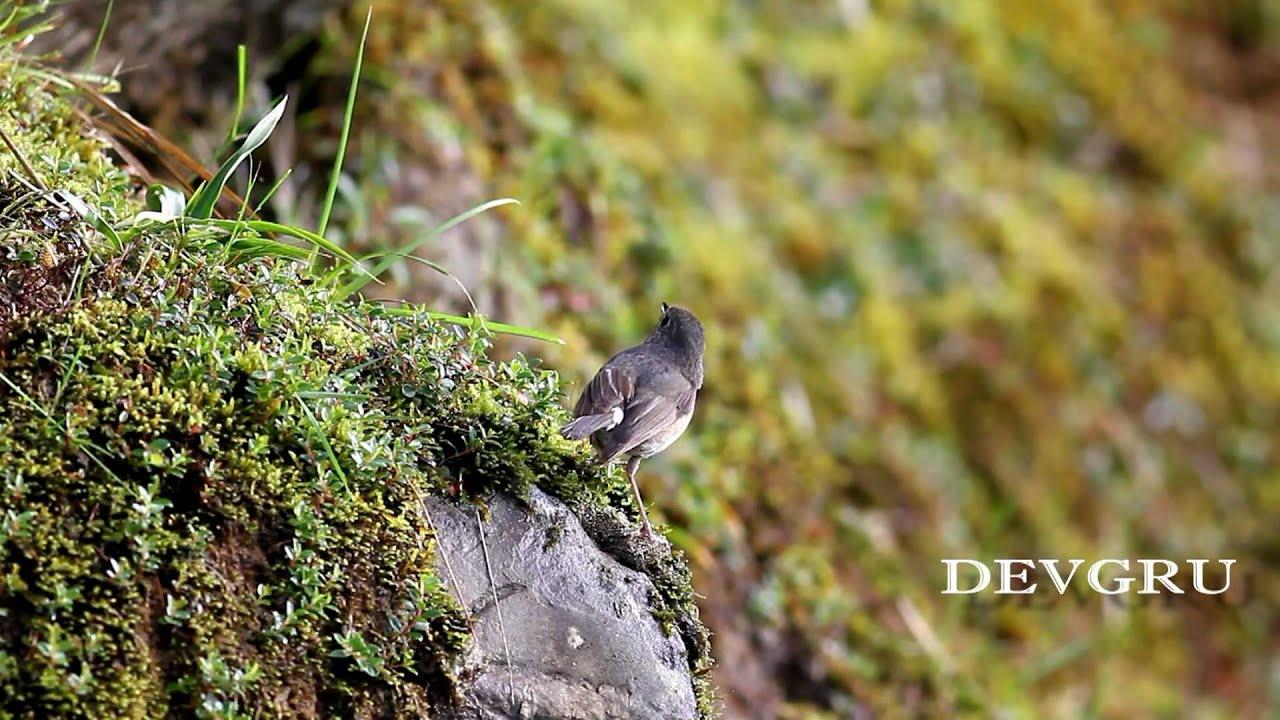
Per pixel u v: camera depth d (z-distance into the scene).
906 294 14.77
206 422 5.69
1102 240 17.12
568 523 6.51
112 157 9.40
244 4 11.06
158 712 5.16
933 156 16.12
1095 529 14.49
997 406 14.58
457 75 12.23
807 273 14.13
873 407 13.53
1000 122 17.39
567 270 11.89
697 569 10.75
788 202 14.48
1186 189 18.41
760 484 11.88
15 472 5.28
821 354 13.48
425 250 11.05
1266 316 17.69
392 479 5.94
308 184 11.10
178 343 5.89
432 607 5.78
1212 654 14.36
